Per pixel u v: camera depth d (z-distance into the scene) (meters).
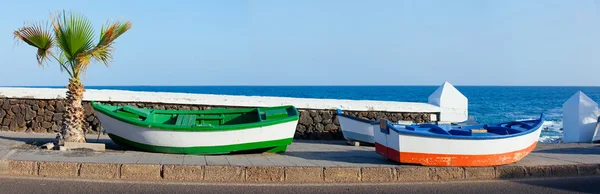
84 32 10.90
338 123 15.73
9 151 10.07
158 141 10.75
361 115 15.83
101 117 11.27
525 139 10.39
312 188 8.47
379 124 10.46
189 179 8.91
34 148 10.80
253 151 11.47
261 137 11.05
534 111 50.97
